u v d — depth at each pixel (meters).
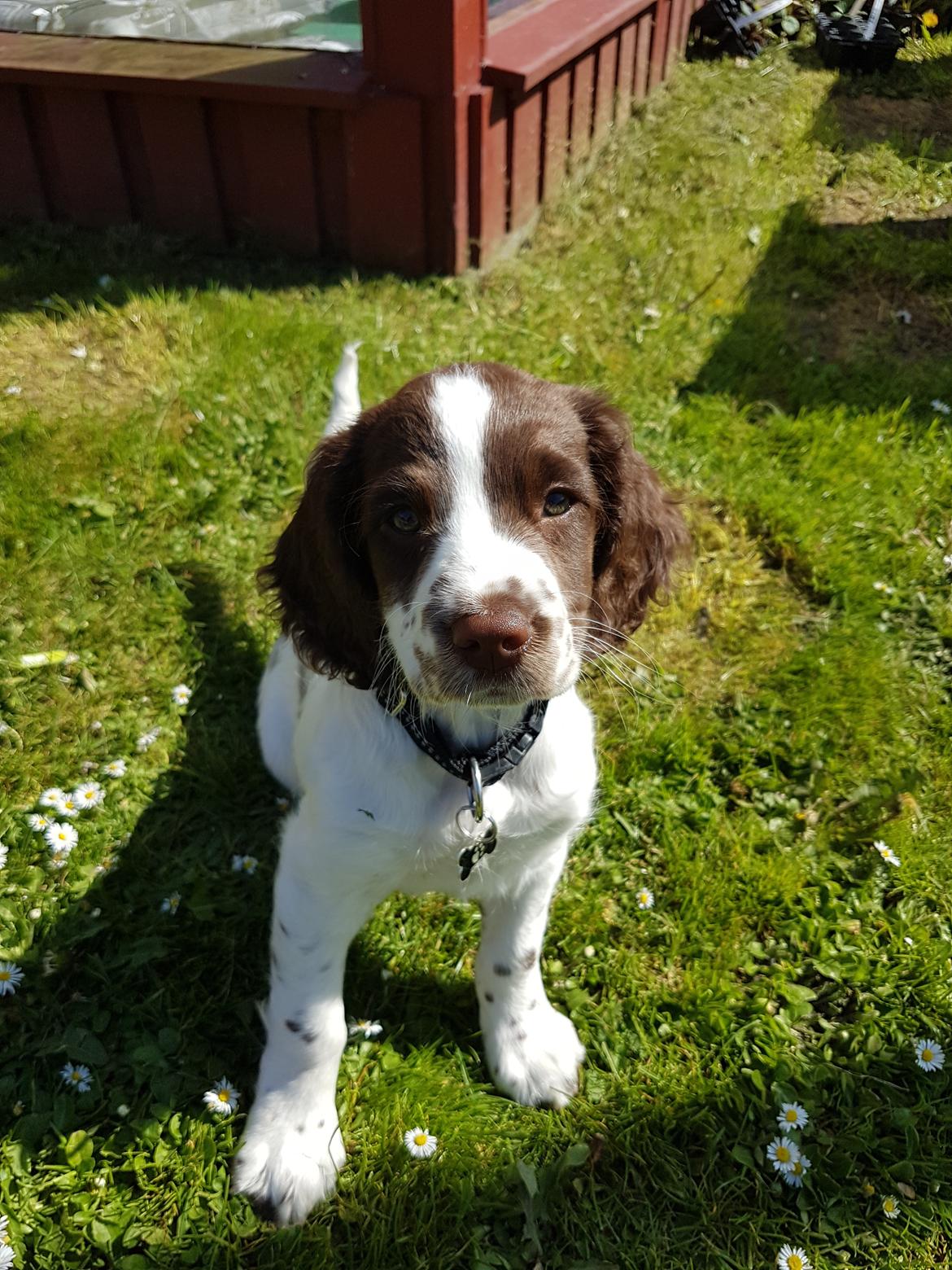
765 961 0.54
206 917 0.52
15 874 0.53
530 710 0.40
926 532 0.79
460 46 0.89
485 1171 0.45
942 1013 0.51
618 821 0.59
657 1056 0.49
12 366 0.84
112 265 1.02
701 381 0.91
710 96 1.43
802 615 0.73
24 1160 0.43
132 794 0.58
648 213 1.15
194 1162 0.43
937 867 0.58
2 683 0.62
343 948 0.44
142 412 0.81
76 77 0.98
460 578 0.35
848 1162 0.45
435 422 0.38
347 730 0.42
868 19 1.70
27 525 0.71
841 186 1.25
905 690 0.68
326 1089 0.45
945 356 0.98
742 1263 0.43
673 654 0.70
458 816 0.41
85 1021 0.48
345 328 0.91
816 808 0.61
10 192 1.09
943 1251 0.43
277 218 1.04
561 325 0.96
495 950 0.48
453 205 0.97
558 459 0.39
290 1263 0.41
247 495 0.77
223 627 0.68
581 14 1.15
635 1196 0.44
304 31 1.08
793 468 0.83
